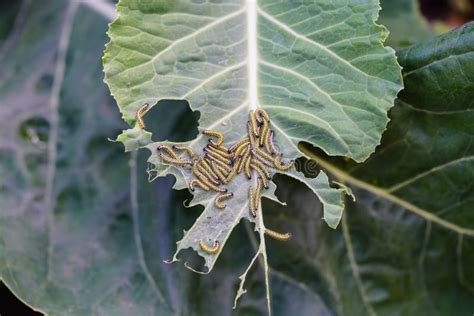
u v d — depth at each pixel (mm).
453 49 667
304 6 668
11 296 770
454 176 704
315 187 650
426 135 696
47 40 789
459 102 677
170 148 652
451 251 729
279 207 741
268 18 670
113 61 652
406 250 733
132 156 748
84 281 713
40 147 751
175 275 721
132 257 726
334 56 658
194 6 667
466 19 1009
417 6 836
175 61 660
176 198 734
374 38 654
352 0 661
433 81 675
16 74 779
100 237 730
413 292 735
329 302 736
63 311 697
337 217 647
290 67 662
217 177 647
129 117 650
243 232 740
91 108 760
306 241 739
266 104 658
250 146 651
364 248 739
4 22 805
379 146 708
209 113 656
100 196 740
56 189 740
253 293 731
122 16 656
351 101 652
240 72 663
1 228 718
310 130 653
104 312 702
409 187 720
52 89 771
